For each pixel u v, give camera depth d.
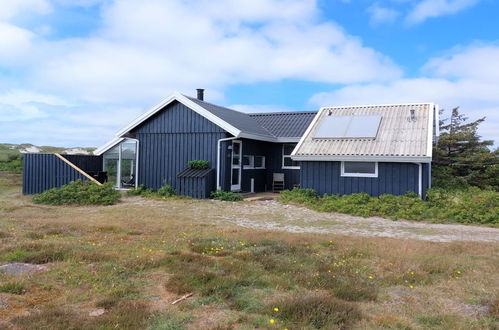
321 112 18.20
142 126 18.11
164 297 4.96
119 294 4.98
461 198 12.82
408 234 9.70
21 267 6.01
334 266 6.42
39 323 3.96
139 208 13.63
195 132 17.05
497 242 8.70
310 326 4.14
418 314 4.62
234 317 4.36
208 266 6.25
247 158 18.33
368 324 4.28
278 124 20.70
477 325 4.31
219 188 16.52
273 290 5.27
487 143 23.89
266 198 16.36
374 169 14.34
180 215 12.13
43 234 8.60
